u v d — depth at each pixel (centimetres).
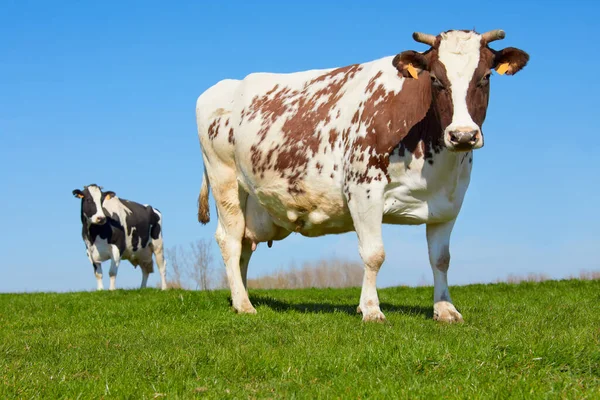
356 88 882
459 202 830
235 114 1048
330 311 1007
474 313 920
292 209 943
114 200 2177
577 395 428
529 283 1547
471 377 482
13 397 486
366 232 826
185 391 502
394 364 525
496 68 757
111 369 572
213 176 1088
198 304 1038
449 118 738
